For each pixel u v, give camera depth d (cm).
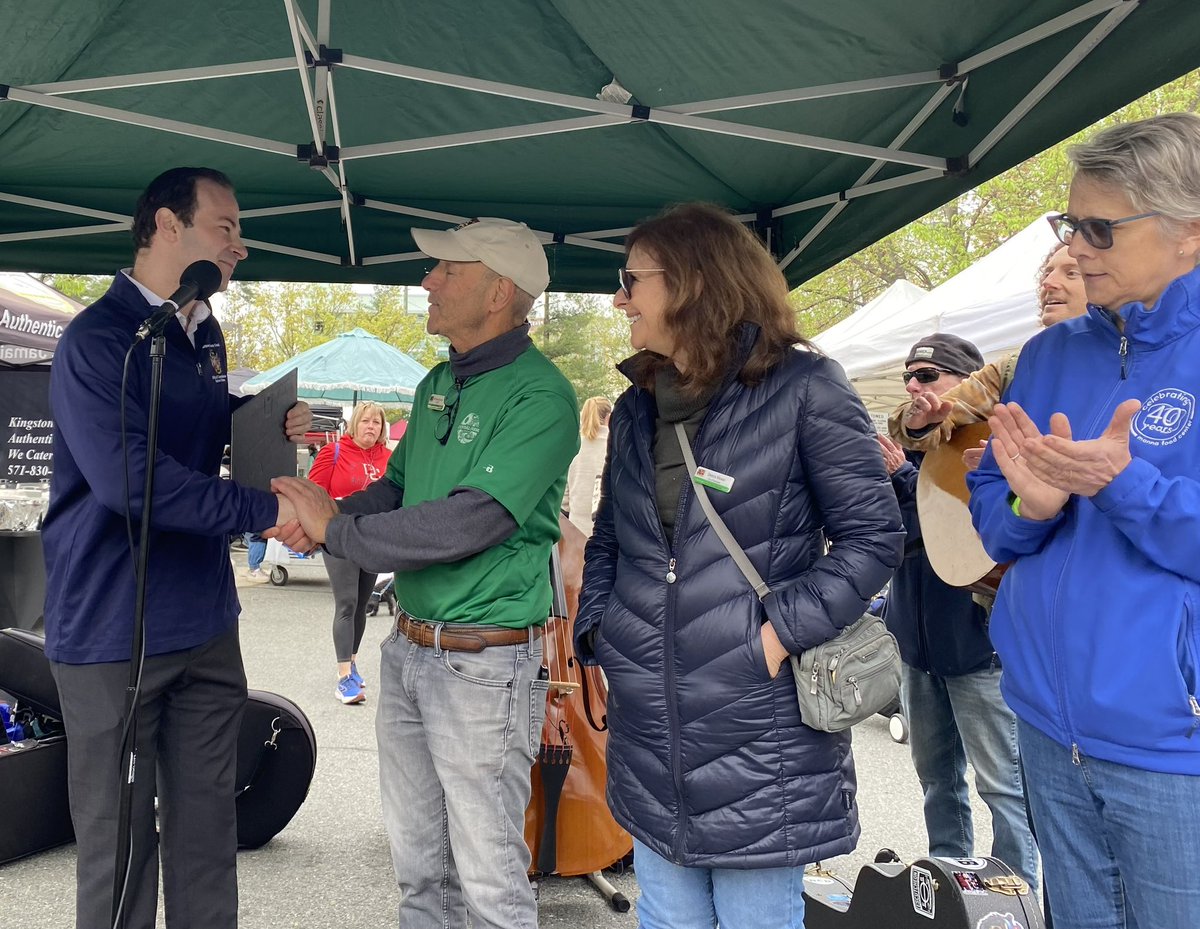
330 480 703
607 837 330
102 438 223
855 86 296
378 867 363
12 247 434
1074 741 160
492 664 234
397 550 224
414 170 403
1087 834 165
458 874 246
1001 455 163
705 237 195
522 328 250
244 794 373
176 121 349
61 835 367
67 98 342
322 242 445
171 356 244
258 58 330
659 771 190
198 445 255
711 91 332
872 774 503
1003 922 208
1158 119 154
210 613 251
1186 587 149
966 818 314
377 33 320
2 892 329
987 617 287
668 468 199
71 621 234
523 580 238
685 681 187
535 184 419
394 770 249
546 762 318
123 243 443
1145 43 231
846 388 190
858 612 183
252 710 371
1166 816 149
